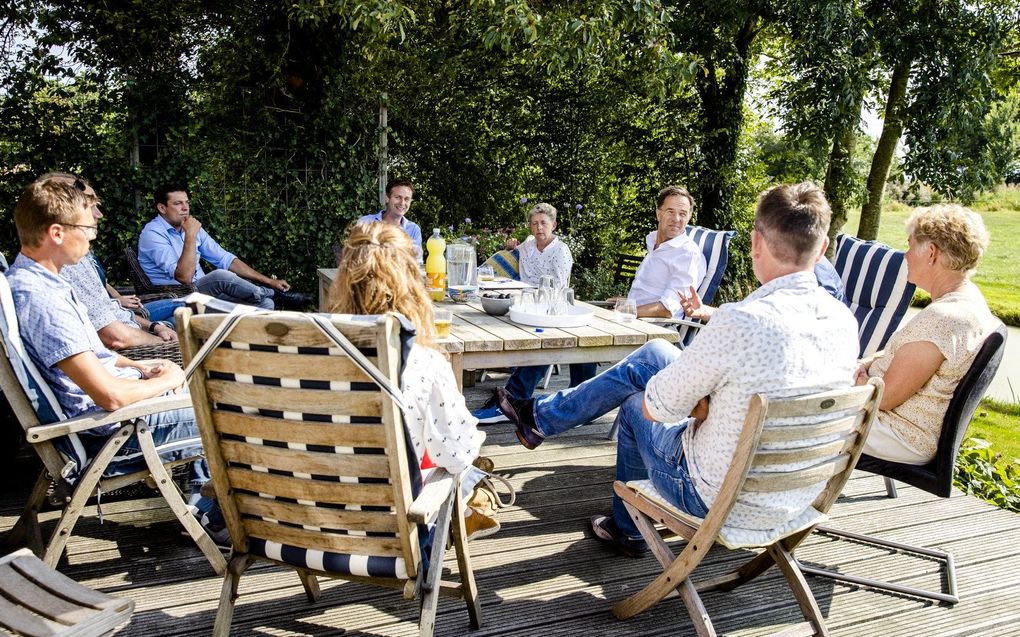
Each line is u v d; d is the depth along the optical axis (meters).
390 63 7.30
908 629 2.21
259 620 2.12
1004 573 2.57
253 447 1.63
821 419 1.82
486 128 8.50
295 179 6.99
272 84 6.61
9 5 5.62
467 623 2.15
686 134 8.76
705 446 1.92
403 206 5.23
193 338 1.55
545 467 3.33
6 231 5.92
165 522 2.67
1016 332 9.16
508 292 3.67
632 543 2.54
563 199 8.81
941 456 2.32
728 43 8.42
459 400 1.76
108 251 6.21
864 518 2.96
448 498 1.84
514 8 5.88
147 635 2.03
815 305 1.82
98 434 2.17
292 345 1.50
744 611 2.27
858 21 7.82
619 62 7.71
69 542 2.50
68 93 5.97
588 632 2.13
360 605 2.22
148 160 6.39
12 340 1.95
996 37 8.02
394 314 1.47
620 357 2.96
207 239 5.25
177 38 6.22
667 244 4.13
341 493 1.62
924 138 8.24
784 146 8.90
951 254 2.40
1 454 2.79
